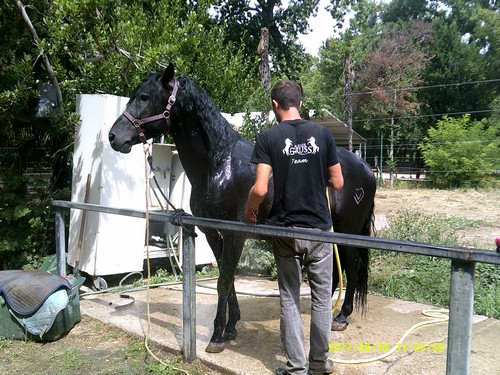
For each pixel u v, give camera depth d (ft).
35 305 11.32
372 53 86.74
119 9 18.83
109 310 13.84
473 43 94.73
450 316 5.86
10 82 17.93
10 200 17.93
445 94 92.27
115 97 16.58
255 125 21.12
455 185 63.57
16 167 19.86
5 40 18.92
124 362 10.46
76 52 17.95
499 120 92.73
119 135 10.25
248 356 10.14
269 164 8.20
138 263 17.24
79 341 11.78
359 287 12.21
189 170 10.82
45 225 18.62
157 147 18.02
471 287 5.70
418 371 9.43
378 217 29.96
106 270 16.40
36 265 17.83
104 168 16.25
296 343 8.33
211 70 22.34
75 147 17.47
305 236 7.39
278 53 68.18
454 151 62.95
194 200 10.92
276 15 67.51
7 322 11.78
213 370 9.79
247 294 15.37
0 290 11.70
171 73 10.25
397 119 85.35
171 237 19.06
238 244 10.18
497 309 13.39
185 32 19.20
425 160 67.05
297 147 8.16
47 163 20.59
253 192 8.13
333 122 49.24
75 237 17.16
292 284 8.47
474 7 105.60
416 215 25.31
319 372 8.78
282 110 8.61
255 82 28.68
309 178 8.16
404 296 15.30
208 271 19.35
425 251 6.03
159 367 9.94
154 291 16.21
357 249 12.03
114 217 16.48
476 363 9.78
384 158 89.30
